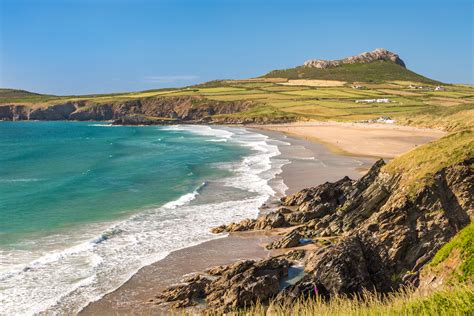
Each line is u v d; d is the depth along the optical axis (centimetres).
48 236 3334
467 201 2767
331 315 1265
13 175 6119
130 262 2823
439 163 2980
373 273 2381
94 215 3941
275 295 2192
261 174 5859
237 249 3070
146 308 2228
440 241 2555
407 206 2808
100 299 2327
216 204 4297
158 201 4466
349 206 3384
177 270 2709
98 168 6638
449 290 1191
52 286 2462
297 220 3650
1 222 3694
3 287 2433
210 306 2191
